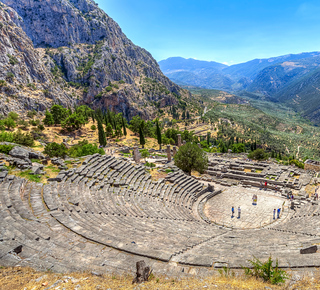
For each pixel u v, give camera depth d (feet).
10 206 50.65
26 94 443.32
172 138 360.48
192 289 24.45
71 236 42.70
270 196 118.83
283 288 24.16
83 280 26.48
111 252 37.52
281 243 45.32
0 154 93.40
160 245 43.37
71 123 324.19
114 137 345.10
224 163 174.81
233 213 98.37
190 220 81.10
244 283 25.86
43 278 26.53
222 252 41.01
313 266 29.27
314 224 66.44
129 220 61.00
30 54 535.19
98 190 80.64
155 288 24.84
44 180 76.18
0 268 28.14
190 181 122.72
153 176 119.34
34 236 38.52
